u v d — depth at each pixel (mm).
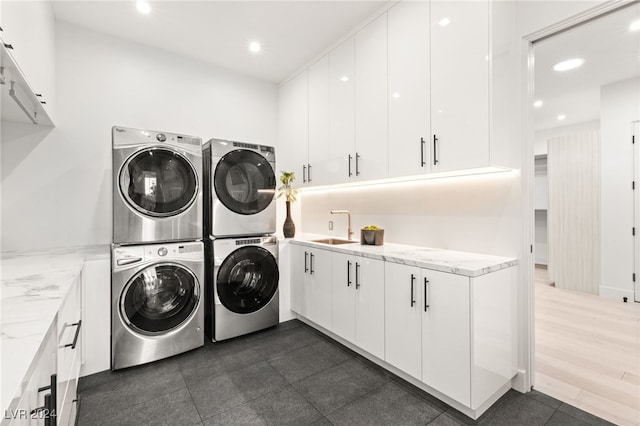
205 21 2547
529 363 1908
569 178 4211
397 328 1982
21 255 2123
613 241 3775
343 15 2480
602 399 1812
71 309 1404
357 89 2615
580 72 3357
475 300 1594
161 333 2277
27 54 1612
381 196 2891
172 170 2371
